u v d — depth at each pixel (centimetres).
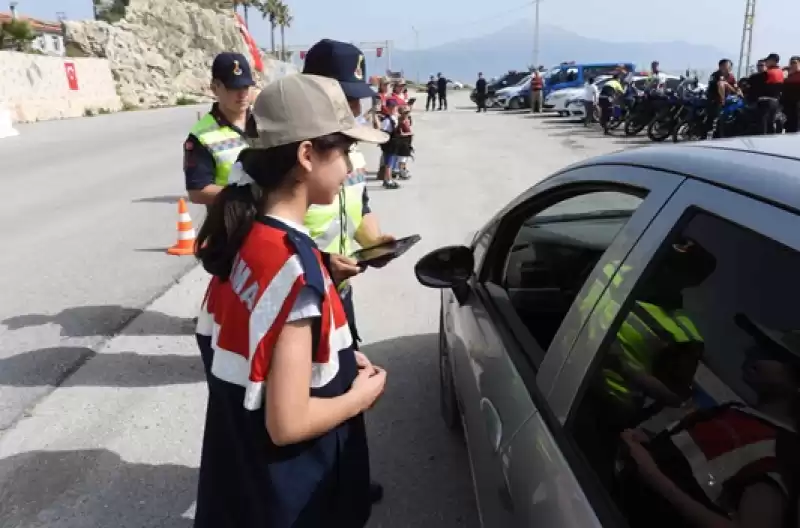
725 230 136
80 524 294
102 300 559
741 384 126
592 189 208
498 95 2975
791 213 123
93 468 332
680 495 129
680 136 1498
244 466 167
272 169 155
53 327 502
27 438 359
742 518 118
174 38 4216
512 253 279
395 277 607
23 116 2467
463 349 275
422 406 380
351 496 184
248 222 156
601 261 174
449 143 1658
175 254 689
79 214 887
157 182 1123
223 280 163
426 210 880
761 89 1188
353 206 281
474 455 227
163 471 330
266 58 4638
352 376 174
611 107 1723
